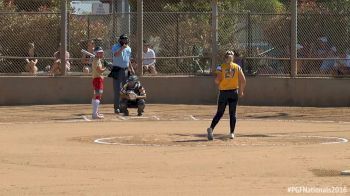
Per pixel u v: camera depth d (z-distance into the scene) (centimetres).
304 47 5956
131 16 6119
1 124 4675
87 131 4259
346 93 5822
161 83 5875
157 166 2934
